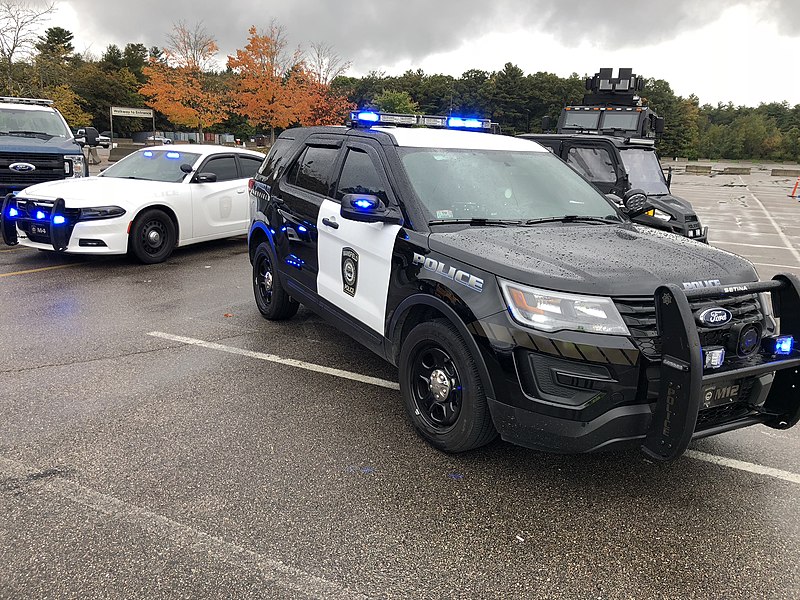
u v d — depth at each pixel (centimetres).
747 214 1959
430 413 366
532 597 247
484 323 310
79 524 283
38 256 890
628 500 317
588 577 260
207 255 935
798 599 249
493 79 9175
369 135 444
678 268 312
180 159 927
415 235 366
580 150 978
